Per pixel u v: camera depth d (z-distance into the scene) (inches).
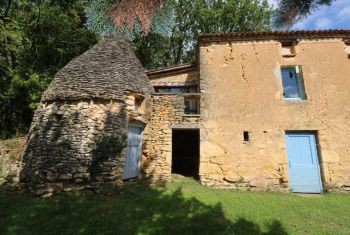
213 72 334.0
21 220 173.2
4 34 308.2
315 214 204.2
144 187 269.9
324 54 330.3
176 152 458.9
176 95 336.8
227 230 163.9
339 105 310.0
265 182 290.5
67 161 249.6
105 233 154.8
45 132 268.2
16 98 444.5
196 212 196.4
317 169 296.0
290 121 306.8
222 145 306.0
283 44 345.1
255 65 331.9
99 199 223.0
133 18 78.1
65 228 161.3
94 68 304.0
